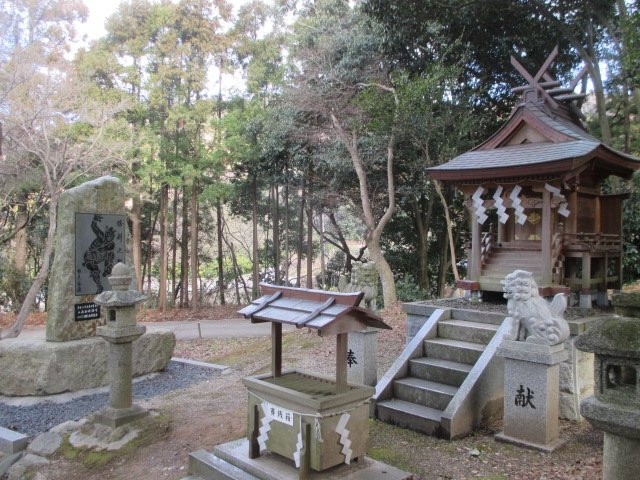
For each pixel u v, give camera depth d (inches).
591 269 306.3
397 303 541.3
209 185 728.3
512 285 191.5
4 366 310.0
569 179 267.1
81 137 539.8
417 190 588.7
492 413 215.5
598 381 103.9
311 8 716.7
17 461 214.5
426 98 481.7
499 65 545.3
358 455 160.1
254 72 745.6
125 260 362.9
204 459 177.0
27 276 738.8
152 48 705.6
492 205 289.4
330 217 786.2
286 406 154.9
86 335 336.5
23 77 489.4
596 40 518.9
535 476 162.9
